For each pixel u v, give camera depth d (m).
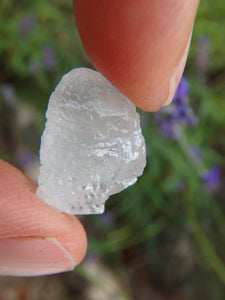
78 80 0.07
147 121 0.15
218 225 0.17
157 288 0.18
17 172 0.08
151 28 0.06
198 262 0.18
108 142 0.07
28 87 0.19
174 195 0.17
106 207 0.17
